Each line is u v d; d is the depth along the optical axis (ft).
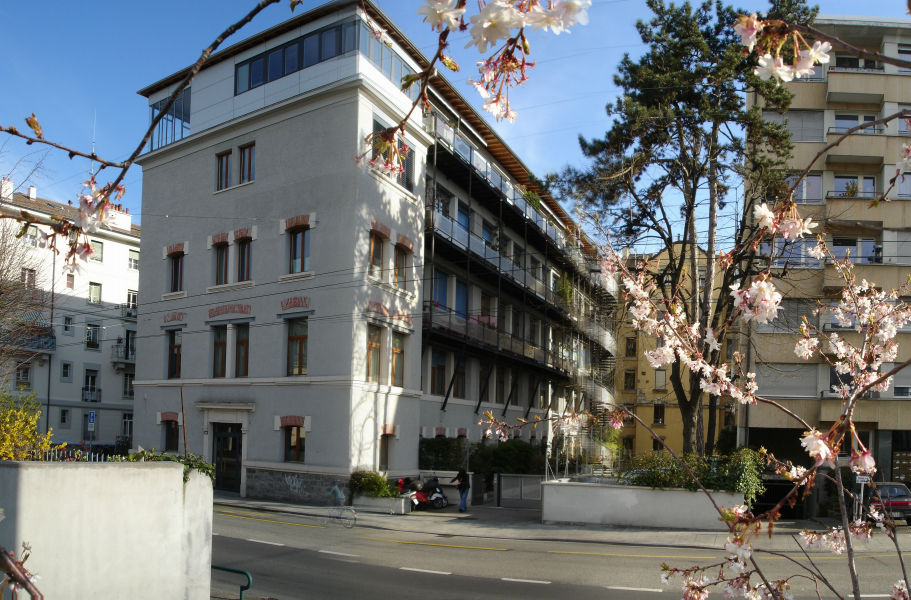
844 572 46.83
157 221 103.60
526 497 93.56
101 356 149.07
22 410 43.06
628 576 45.85
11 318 69.92
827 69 115.14
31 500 20.39
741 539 13.62
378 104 87.56
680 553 56.70
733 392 19.53
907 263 107.45
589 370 144.87
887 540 63.57
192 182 99.91
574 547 59.16
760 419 107.96
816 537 19.30
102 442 146.61
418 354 95.04
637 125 78.43
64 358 140.87
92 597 21.91
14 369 70.54
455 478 85.76
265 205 91.20
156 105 106.52
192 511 26.50
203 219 97.86
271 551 51.72
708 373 19.86
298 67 89.81
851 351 23.21
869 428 107.65
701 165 82.33
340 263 83.35
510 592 40.27
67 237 13.48
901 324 23.38
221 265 96.43
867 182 113.80
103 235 151.53
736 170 79.56
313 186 86.74
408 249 93.09
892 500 74.59
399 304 90.99
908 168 14.14
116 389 152.05
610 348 140.26
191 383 96.32
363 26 85.56
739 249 18.86
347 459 80.12
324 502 80.59
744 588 16.28
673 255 87.25
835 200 108.58
